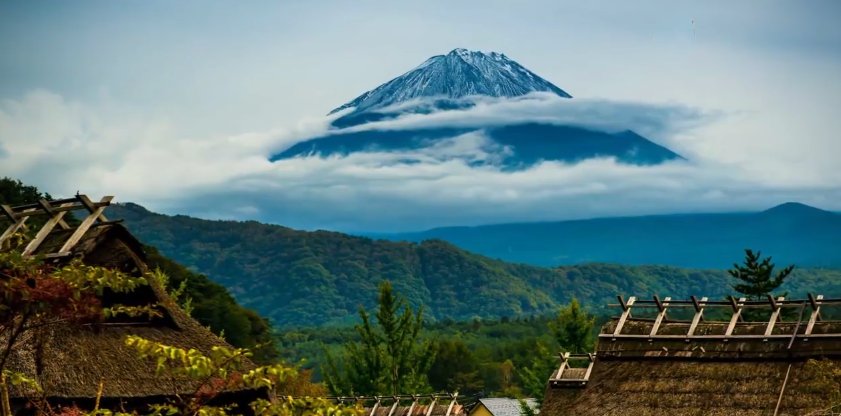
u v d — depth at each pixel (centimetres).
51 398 3158
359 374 7862
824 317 4466
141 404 3350
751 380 3581
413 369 7944
